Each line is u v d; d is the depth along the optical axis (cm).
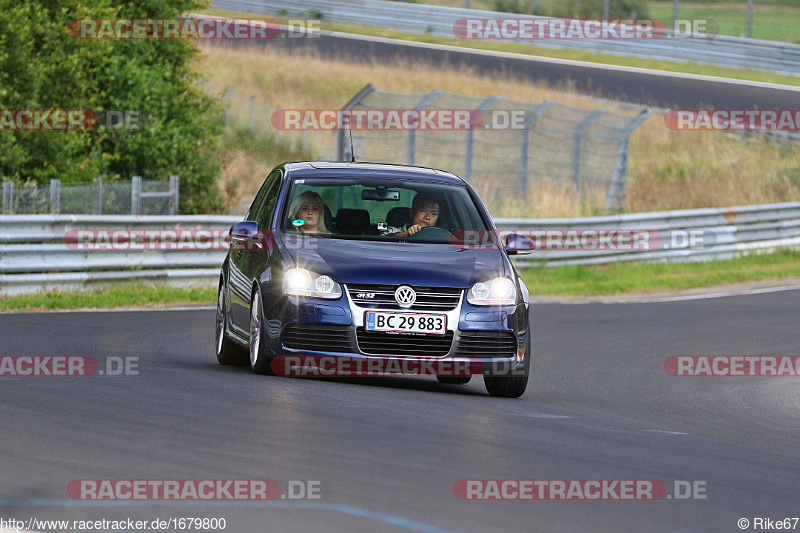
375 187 3691
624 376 4391
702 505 2077
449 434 2617
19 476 1984
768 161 13850
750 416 3606
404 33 17475
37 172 7956
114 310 5600
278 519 1772
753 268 9831
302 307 3272
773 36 18562
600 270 9144
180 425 2508
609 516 1928
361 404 2967
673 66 16338
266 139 12444
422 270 3328
